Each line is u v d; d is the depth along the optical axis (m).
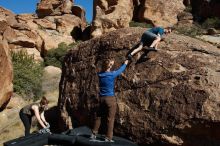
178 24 32.50
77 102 10.71
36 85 19.77
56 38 30.03
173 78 8.47
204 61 8.52
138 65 9.20
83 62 11.00
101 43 10.55
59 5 33.75
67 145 8.28
